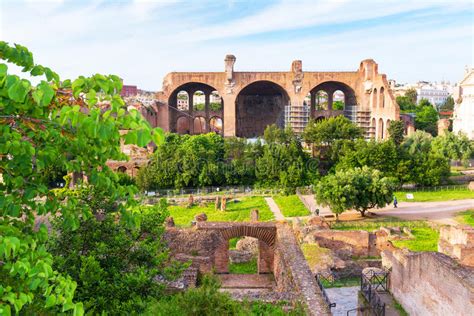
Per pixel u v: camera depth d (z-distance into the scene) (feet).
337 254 108.99
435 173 183.21
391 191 136.46
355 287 88.12
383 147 184.03
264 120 323.57
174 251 86.33
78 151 25.61
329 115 295.48
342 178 136.46
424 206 157.38
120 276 46.01
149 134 19.98
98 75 21.80
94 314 40.83
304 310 52.44
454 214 144.87
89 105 20.72
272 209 159.63
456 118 288.51
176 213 159.43
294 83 272.10
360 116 272.92
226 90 272.72
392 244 110.63
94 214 48.42
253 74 273.13
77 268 44.68
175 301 43.32
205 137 209.26
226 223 90.94
